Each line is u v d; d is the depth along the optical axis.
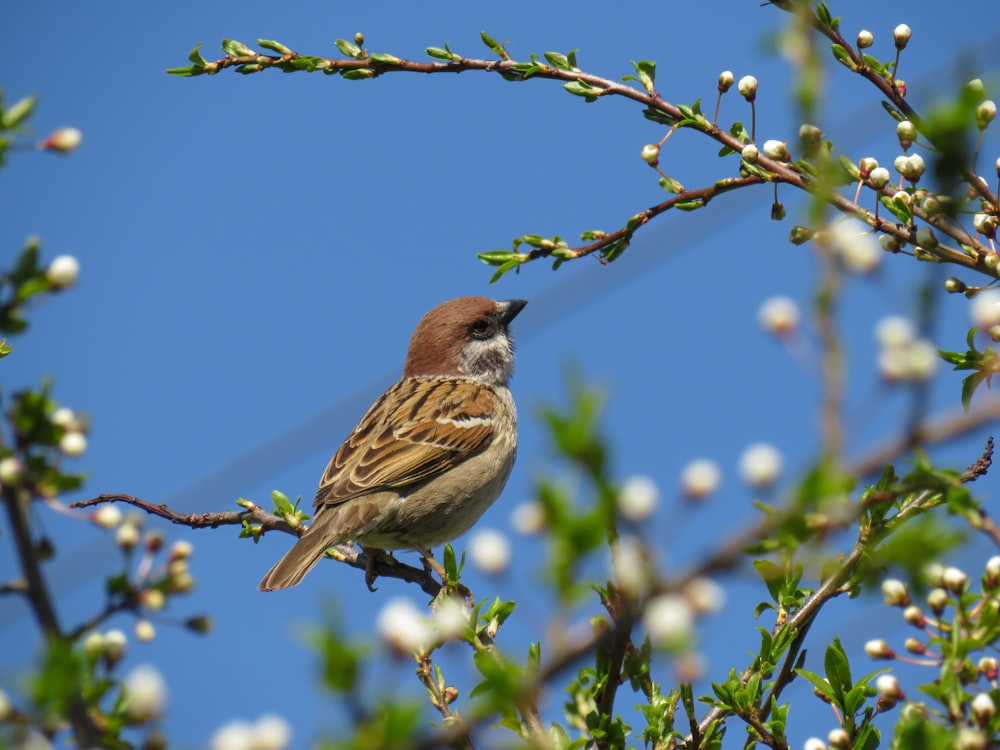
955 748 5.66
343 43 10.10
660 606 4.21
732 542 4.30
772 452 4.41
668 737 8.03
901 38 9.00
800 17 5.95
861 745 7.31
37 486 5.29
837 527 4.67
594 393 4.21
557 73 9.79
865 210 8.47
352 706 4.24
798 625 8.22
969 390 7.82
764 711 8.11
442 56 9.98
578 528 4.14
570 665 4.32
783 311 4.73
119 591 5.32
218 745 4.39
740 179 8.95
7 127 5.62
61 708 4.80
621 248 9.16
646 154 9.14
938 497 7.88
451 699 8.07
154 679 5.24
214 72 9.96
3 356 8.55
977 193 8.29
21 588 5.17
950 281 8.35
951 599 5.98
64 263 5.33
